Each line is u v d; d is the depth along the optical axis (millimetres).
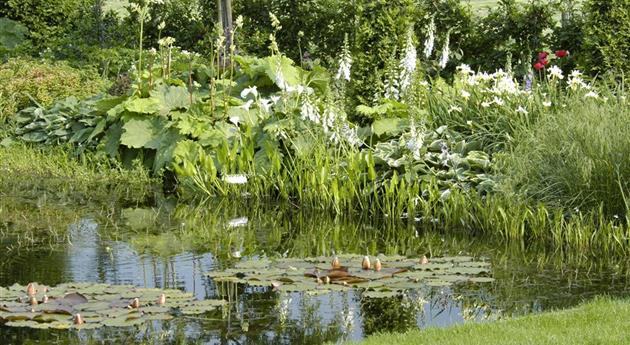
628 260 8266
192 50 17500
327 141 11242
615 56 12766
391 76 11523
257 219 10273
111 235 9492
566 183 9070
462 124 11078
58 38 18891
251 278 7566
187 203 11195
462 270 7770
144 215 10508
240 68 13758
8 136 14109
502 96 10984
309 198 10883
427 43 11250
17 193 11695
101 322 6324
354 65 12453
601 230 8617
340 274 7562
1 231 9664
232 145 12109
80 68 16609
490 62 14812
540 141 9469
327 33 16312
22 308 6605
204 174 11883
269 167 11523
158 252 8719
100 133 13422
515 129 10484
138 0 18078
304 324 6445
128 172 12648
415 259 8172
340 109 10969
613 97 10117
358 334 6223
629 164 8766
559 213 8852
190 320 6539
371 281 7441
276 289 7297
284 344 6023
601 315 6047
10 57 18234
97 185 12258
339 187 10672
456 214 9664
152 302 6836
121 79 14203
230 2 15812
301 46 16531
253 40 16547
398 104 11484
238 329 6340
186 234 9547
